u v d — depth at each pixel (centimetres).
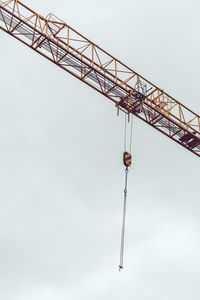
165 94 6431
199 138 6481
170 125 6475
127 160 6000
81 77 6188
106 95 6231
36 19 5984
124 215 5788
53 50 6066
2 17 5956
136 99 6206
